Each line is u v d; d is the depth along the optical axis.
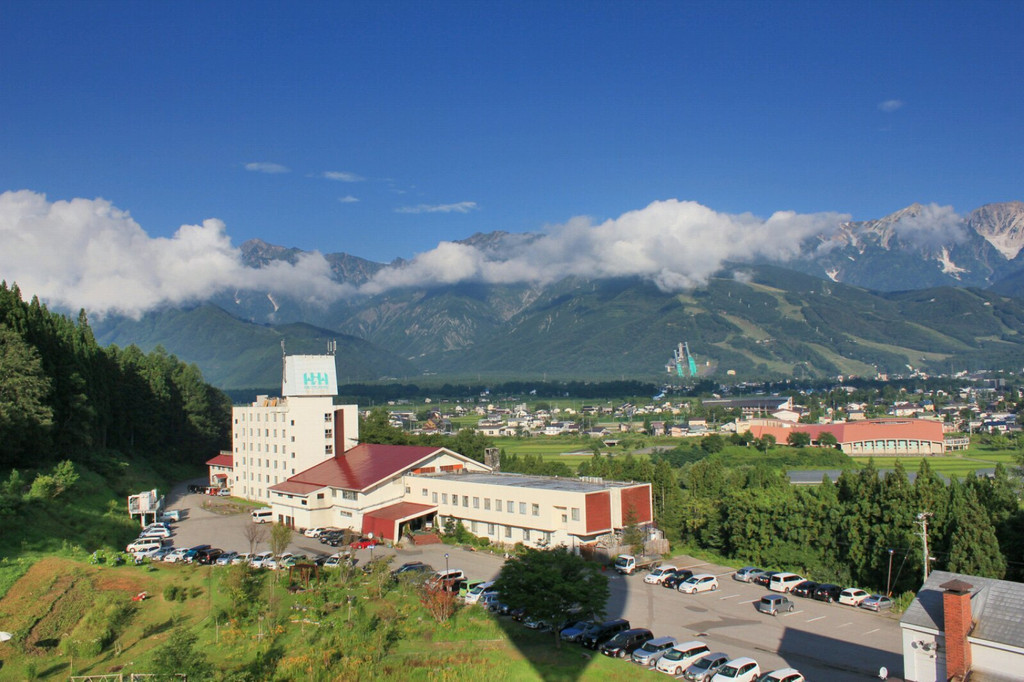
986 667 43.31
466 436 185.25
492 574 91.88
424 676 57.06
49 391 127.00
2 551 85.38
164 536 114.00
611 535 103.12
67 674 60.22
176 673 54.31
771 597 77.81
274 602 74.50
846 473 100.81
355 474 131.50
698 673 57.84
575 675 57.50
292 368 149.75
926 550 77.25
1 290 144.38
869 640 68.31
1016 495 110.06
